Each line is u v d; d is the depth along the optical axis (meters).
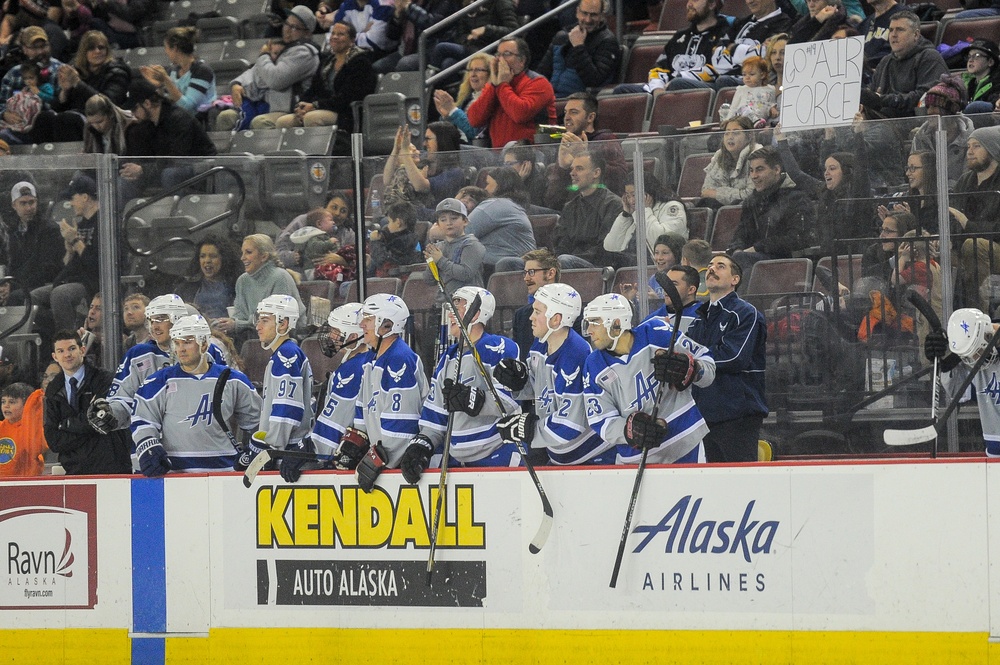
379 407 21.66
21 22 45.56
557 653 20.00
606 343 20.45
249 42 44.50
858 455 22.97
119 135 34.44
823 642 18.59
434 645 20.66
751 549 18.98
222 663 21.69
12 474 24.75
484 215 24.50
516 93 32.62
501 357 21.50
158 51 45.66
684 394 20.56
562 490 19.97
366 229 25.27
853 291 22.88
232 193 25.45
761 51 34.00
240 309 25.55
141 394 22.97
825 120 24.50
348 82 37.91
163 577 22.00
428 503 20.69
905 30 29.22
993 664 17.72
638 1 42.34
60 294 25.00
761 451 22.77
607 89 36.47
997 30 33.38
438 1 40.31
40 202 24.97
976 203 22.16
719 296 22.41
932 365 22.25
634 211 23.61
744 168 23.09
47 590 22.59
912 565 18.17
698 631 19.27
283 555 21.42
